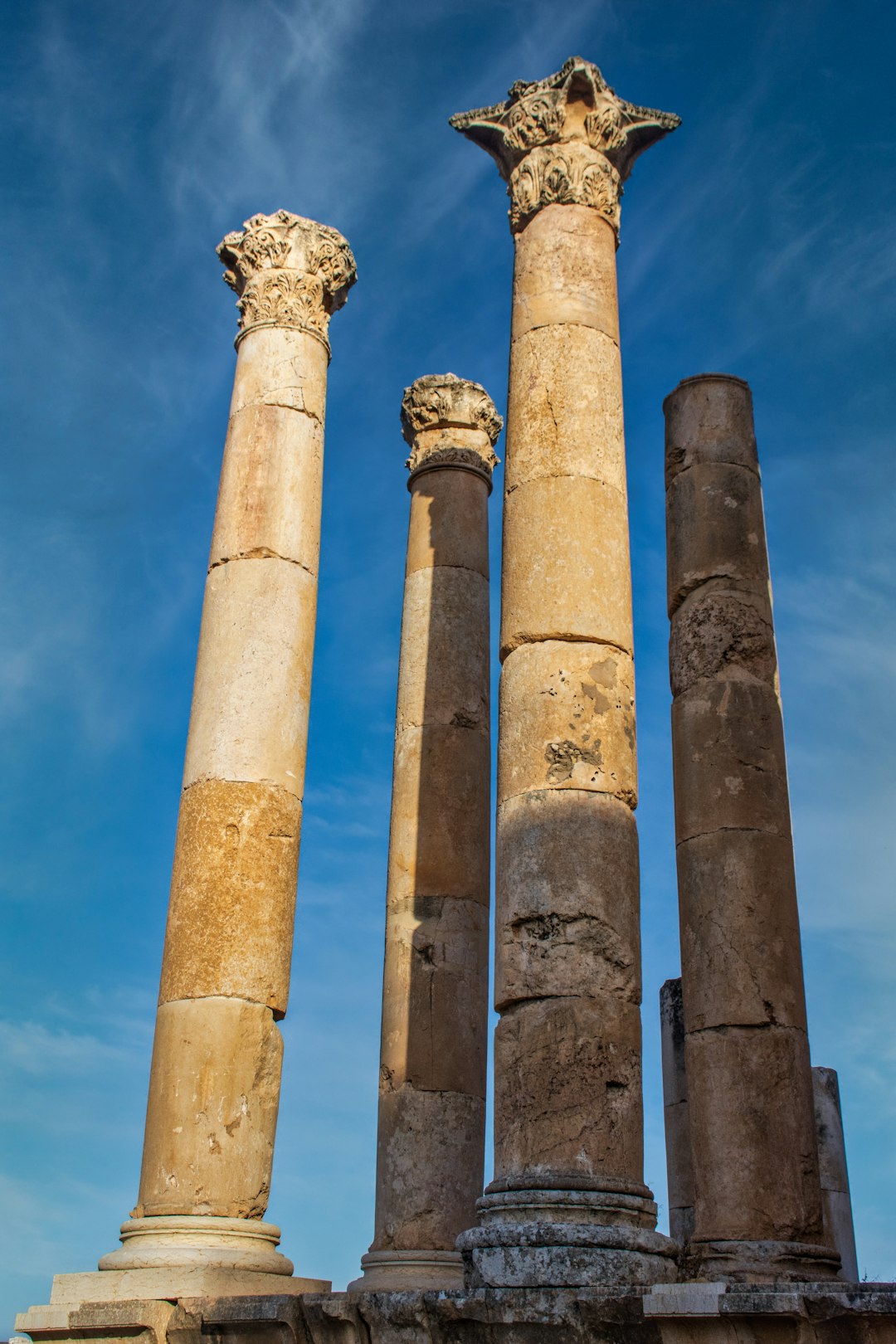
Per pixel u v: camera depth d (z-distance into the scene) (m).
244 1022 12.51
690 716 15.13
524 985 10.97
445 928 16.34
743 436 16.52
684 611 15.76
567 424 12.96
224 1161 11.95
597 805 11.52
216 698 13.88
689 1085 13.76
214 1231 11.61
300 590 14.61
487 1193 10.53
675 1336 8.75
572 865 11.26
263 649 14.06
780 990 13.69
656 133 15.30
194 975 12.62
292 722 13.99
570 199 14.12
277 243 16.27
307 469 15.23
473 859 16.98
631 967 11.16
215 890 12.95
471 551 19.06
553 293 13.66
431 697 17.83
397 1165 15.04
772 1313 8.33
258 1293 11.36
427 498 19.48
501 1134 10.65
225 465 15.23
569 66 14.48
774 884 14.20
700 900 14.26
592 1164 10.26
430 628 18.36
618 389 13.53
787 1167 12.91
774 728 15.05
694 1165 13.45
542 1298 9.35
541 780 11.62
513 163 14.84
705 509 16.05
